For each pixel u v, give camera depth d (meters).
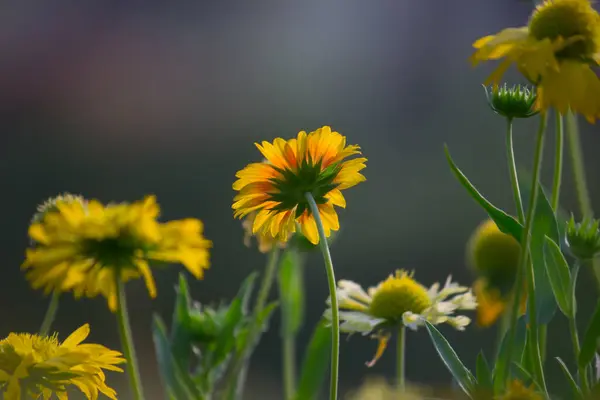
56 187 5.65
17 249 4.68
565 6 1.24
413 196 4.77
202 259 1.26
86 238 1.25
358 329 1.37
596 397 1.25
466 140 5.15
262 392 3.21
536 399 1.20
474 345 2.96
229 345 1.44
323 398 2.34
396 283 1.38
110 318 3.47
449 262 4.40
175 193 5.52
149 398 3.03
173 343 1.44
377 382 1.21
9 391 1.25
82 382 1.28
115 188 5.68
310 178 1.29
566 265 1.29
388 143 5.48
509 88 1.29
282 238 1.31
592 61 1.24
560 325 2.15
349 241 4.49
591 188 3.74
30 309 3.88
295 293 1.53
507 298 1.46
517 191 1.28
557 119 1.32
